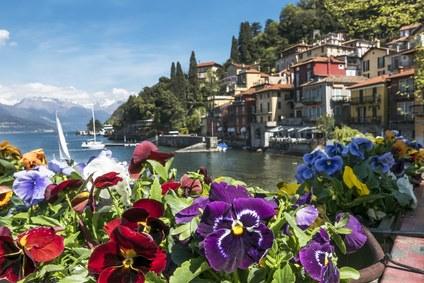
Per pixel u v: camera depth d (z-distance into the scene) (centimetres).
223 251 122
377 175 312
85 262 139
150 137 11550
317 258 134
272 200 162
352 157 321
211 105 9688
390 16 800
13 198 198
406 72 4562
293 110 6844
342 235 172
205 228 127
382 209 294
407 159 443
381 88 4916
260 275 130
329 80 5775
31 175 177
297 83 6731
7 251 135
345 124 5400
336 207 269
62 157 258
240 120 7825
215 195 138
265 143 6631
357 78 5944
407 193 313
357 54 7131
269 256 131
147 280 125
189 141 8788
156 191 155
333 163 278
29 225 166
